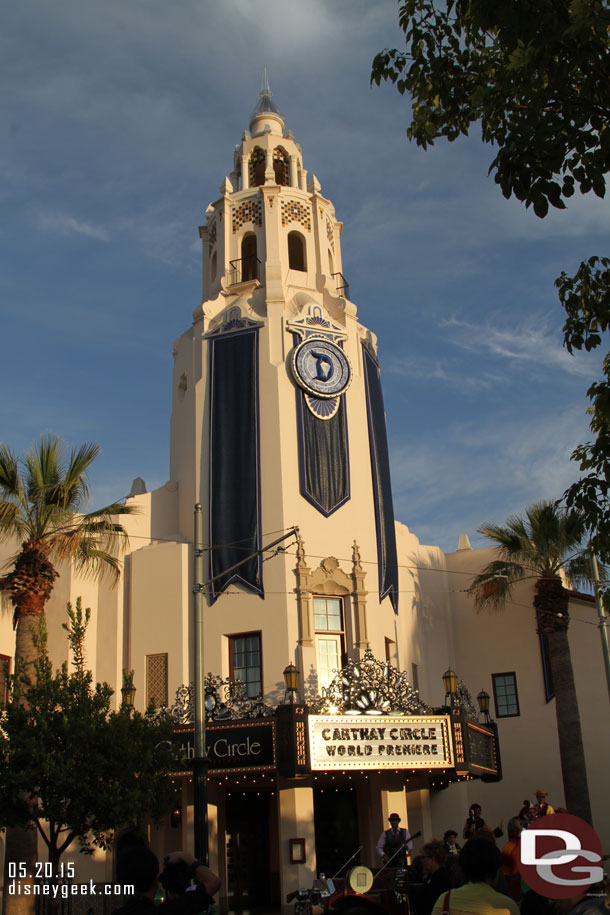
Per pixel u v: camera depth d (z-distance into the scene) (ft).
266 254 111.34
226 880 91.76
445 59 41.39
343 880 72.84
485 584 112.88
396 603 104.83
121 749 65.21
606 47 36.32
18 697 67.92
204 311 108.37
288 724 82.33
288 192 115.65
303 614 94.53
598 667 110.83
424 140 42.63
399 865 64.64
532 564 110.11
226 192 116.16
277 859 96.12
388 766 84.84
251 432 101.35
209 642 95.81
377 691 87.25
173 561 99.50
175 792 72.43
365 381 109.29
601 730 108.99
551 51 35.19
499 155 35.53
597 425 44.47
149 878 22.49
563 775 99.66
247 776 86.07
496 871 25.73
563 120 36.45
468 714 98.53
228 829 96.94
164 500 106.01
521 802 110.42
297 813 85.81
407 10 41.37
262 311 107.45
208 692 88.94
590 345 43.57
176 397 112.16
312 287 112.57
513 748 112.68
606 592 48.24
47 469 81.87
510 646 116.26
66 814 63.16
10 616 93.15
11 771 62.80
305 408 102.63
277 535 96.63
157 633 97.91
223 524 98.89
